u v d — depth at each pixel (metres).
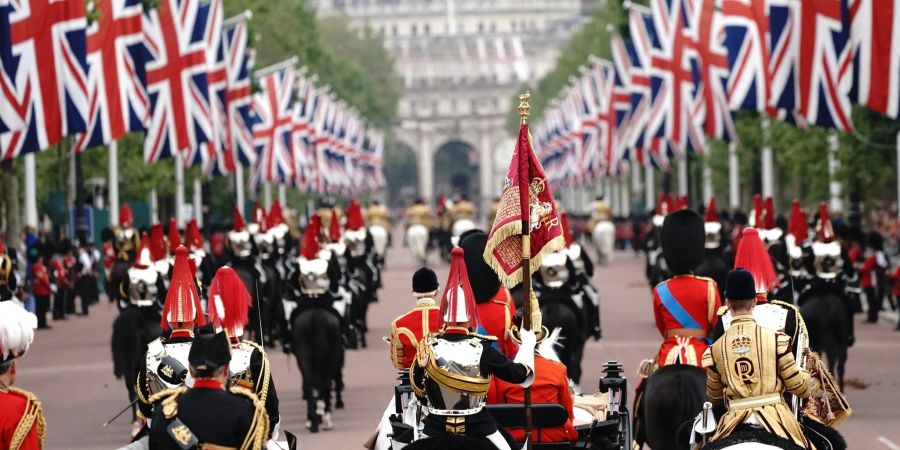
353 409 111.44
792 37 163.50
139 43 181.50
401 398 61.56
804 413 59.09
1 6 152.00
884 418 102.00
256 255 146.62
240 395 48.91
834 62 157.88
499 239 58.88
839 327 110.12
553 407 57.84
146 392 58.47
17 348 48.28
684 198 164.62
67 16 155.00
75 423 107.81
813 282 111.25
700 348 69.88
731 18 188.12
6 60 152.25
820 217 113.38
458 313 55.06
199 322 58.81
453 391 54.28
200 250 131.12
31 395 48.50
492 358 54.41
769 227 132.62
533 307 60.47
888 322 180.12
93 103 176.25
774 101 165.75
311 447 93.31
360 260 164.50
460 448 52.97
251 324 139.62
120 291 100.62
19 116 152.75
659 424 65.31
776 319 60.97
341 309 106.50
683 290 70.38
